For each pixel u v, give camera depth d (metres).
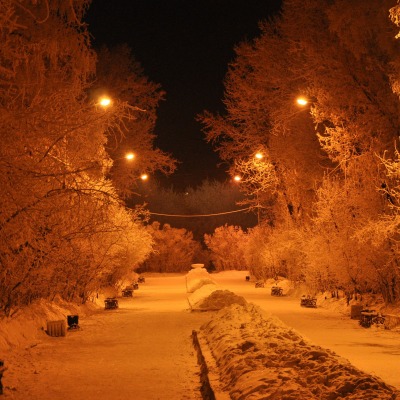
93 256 22.77
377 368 11.80
